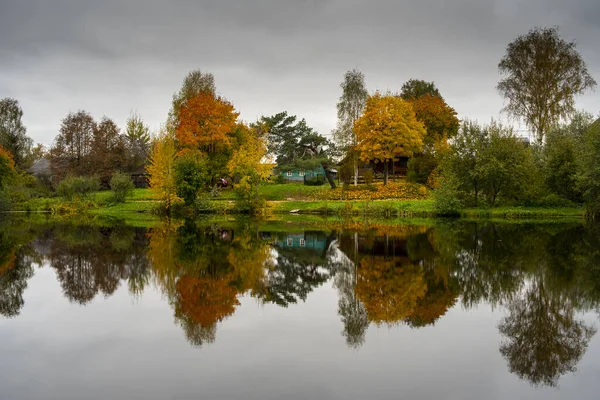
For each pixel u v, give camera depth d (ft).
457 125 236.22
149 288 49.65
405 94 290.97
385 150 194.70
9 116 271.49
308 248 79.87
